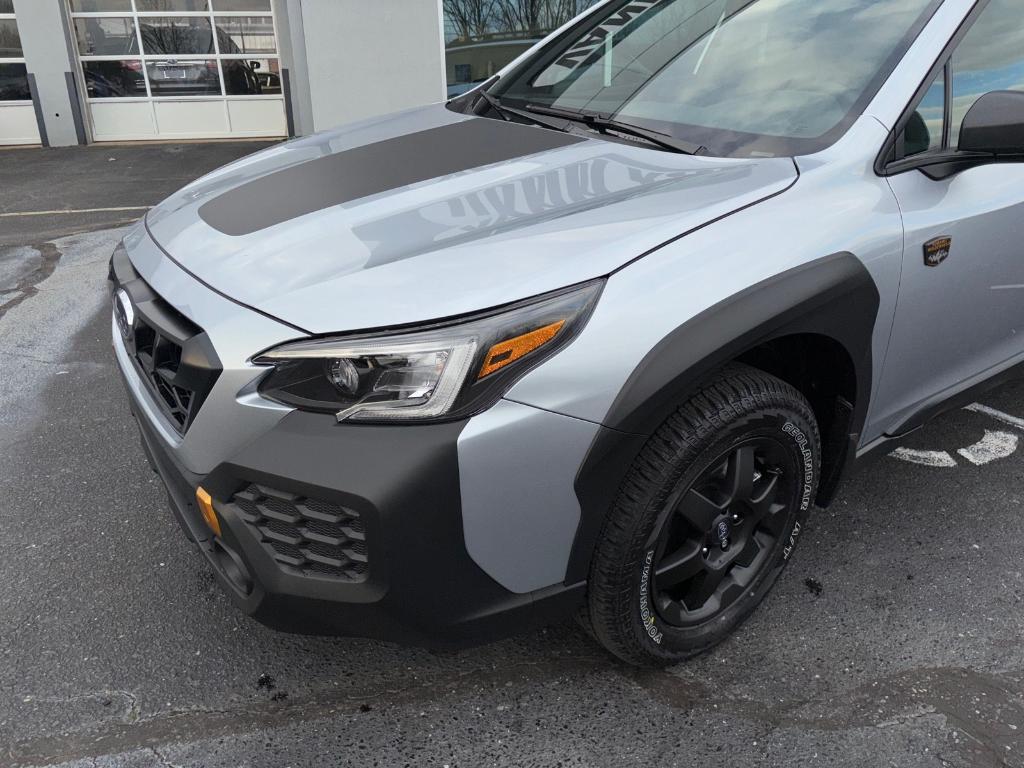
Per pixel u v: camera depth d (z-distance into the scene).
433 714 2.01
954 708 2.00
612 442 1.65
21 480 3.00
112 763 1.89
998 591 2.39
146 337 1.96
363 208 1.99
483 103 2.77
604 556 1.78
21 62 11.28
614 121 2.44
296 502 1.59
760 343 1.79
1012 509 2.75
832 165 2.03
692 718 1.98
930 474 2.94
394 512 1.53
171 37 11.50
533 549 1.70
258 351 1.61
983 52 2.32
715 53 2.52
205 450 1.67
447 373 1.54
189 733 1.96
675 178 2.03
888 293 2.04
